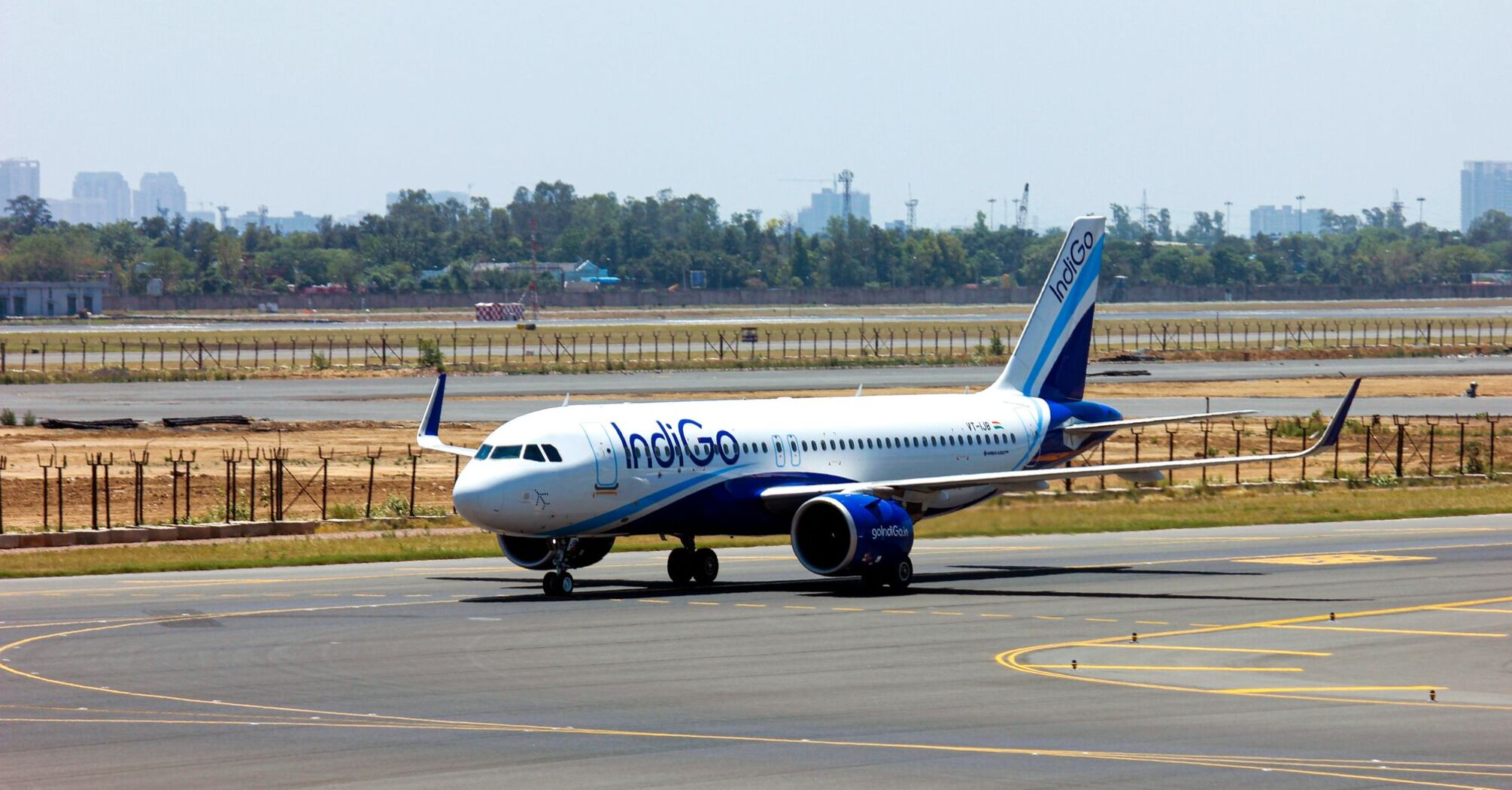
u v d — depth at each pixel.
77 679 131.12
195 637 152.88
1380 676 134.12
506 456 179.12
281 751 104.69
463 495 176.00
